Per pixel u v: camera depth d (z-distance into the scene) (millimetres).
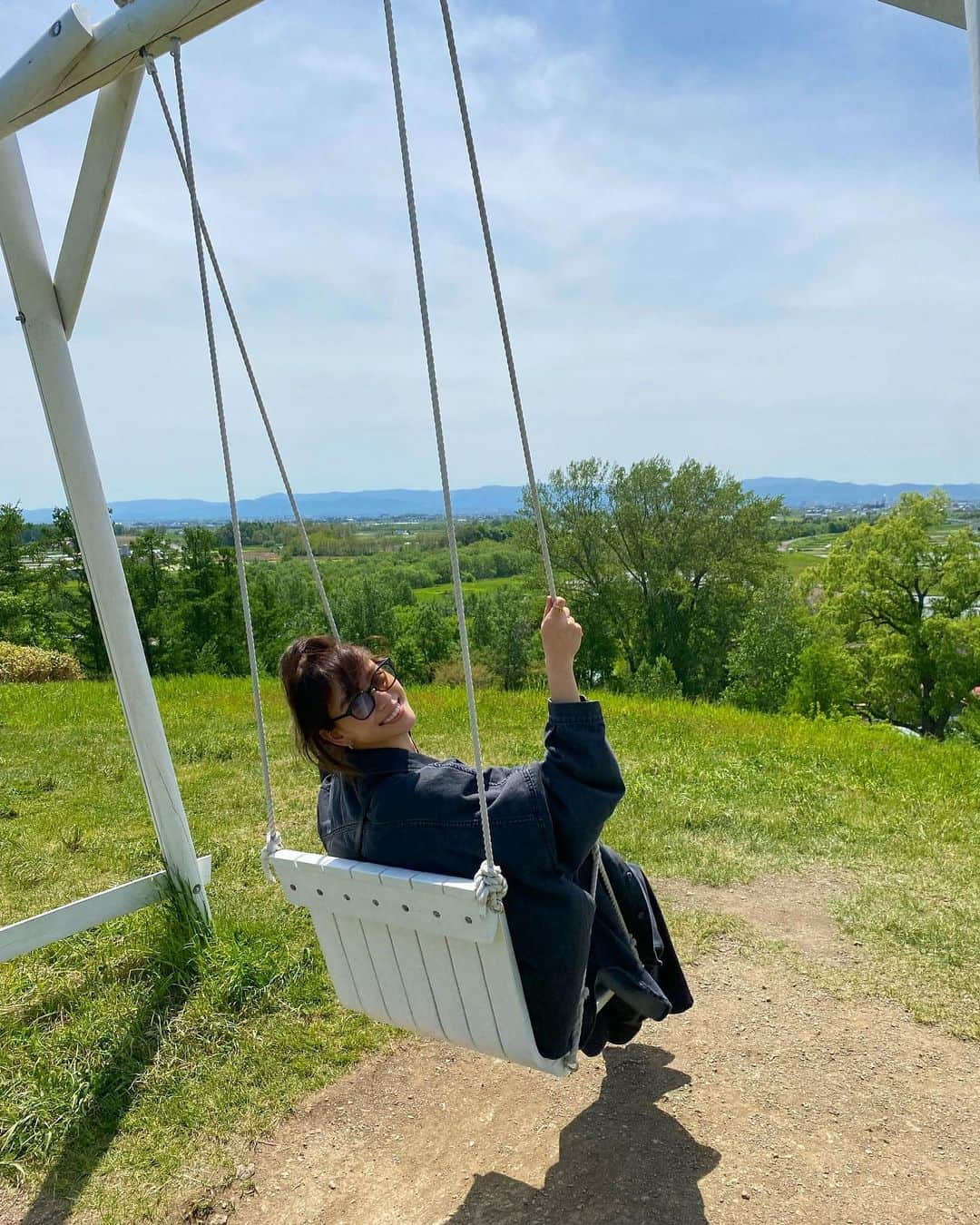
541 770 1888
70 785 6492
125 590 3264
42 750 7648
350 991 2188
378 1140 2484
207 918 3523
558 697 1942
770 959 3432
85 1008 3107
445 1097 2656
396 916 1936
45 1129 2527
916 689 38562
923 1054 2783
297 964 3340
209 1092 2691
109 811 5789
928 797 5566
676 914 3846
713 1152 2350
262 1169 2385
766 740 8164
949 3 1649
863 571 38906
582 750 1869
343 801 2096
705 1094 2604
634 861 4512
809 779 6078
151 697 3373
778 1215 2107
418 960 2002
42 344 2982
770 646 36562
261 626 38594
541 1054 1959
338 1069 2801
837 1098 2566
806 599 41000
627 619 41000
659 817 5168
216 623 37500
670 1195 2188
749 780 5992
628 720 9398
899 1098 2559
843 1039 2871
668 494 39688
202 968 3258
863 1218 2094
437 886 1815
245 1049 2885
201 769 6871
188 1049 2881
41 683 13969
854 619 39406
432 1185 2289
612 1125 2477
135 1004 3105
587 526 40000
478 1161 2369
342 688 1984
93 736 8305
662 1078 2691
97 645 32719
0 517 31391
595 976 2145
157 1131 2533
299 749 2068
